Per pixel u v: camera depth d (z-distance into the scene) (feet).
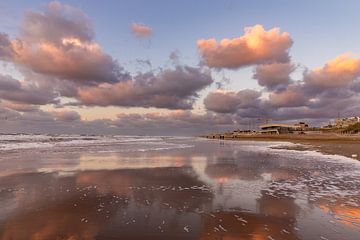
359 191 32.24
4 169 48.47
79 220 20.99
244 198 28.66
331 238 17.93
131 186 34.73
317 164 59.62
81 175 43.06
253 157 77.77
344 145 153.28
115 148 115.85
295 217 22.33
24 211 23.21
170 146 144.66
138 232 18.71
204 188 33.86
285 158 74.43
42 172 45.55
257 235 18.44
